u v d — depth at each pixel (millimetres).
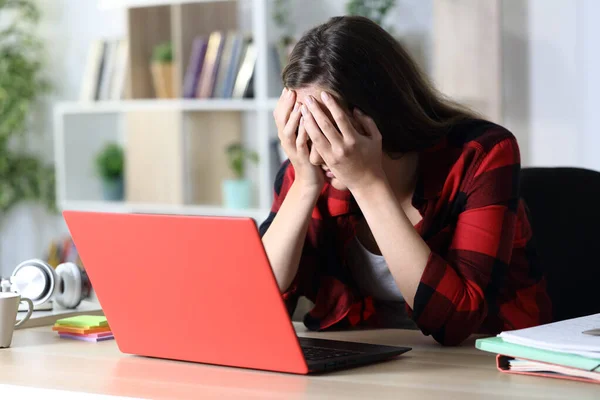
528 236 1890
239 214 4262
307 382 1266
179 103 4340
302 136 1689
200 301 1354
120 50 4551
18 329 1809
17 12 5137
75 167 4836
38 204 5246
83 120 4863
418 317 1562
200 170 4504
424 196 1762
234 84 4234
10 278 1958
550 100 3887
